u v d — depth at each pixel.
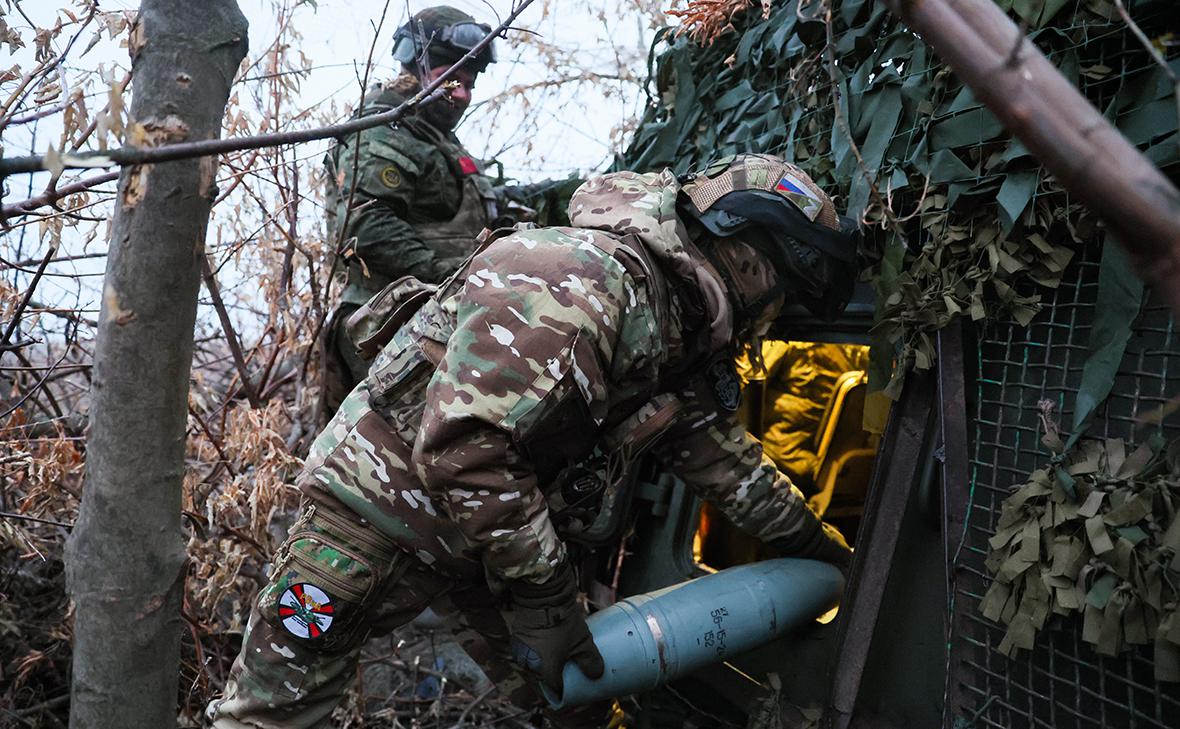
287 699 1.65
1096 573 1.37
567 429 1.49
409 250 2.48
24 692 2.31
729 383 1.82
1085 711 1.43
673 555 2.28
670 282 1.60
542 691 1.71
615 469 1.65
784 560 1.94
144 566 1.16
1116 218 0.51
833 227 1.69
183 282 1.09
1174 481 1.30
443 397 1.44
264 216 2.50
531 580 1.56
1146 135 1.37
